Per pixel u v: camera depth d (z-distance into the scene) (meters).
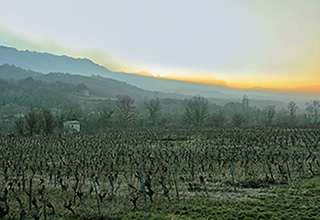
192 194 12.98
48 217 10.71
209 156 23.30
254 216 9.84
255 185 14.34
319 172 16.41
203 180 12.77
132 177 17.08
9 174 18.89
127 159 23.75
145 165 20.36
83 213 10.95
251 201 11.41
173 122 89.31
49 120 57.06
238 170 18.02
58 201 12.44
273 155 21.70
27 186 15.27
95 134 54.25
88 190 14.21
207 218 9.91
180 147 30.22
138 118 83.44
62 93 142.25
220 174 17.16
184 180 15.81
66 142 37.06
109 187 14.67
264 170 17.55
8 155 26.61
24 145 35.47
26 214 10.97
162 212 10.84
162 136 45.41
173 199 12.29
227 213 10.29
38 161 24.34
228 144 32.06
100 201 12.22
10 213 11.12
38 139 41.84
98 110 89.00
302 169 16.30
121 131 59.41
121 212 10.99
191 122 80.12
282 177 15.26
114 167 20.42
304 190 12.76
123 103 78.38
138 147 32.38
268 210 10.36
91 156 25.39
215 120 75.25
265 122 80.69
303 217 9.46
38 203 12.25
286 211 10.19
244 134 43.03
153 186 14.60
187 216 10.27
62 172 19.28
